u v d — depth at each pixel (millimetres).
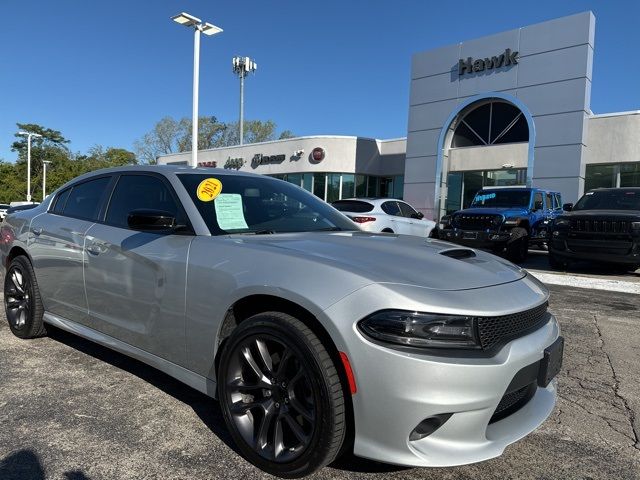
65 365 3830
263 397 2512
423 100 21859
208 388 2740
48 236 4039
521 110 18953
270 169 30562
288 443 2436
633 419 3213
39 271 4145
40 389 3359
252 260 2578
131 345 3262
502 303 2291
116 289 3314
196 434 2805
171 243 3002
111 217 3627
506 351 2199
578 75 17625
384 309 2115
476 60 20062
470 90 20344
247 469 2467
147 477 2375
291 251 2568
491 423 2385
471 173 21250
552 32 18156
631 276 9930
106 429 2832
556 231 10109
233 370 2566
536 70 18562
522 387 2293
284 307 2484
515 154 19734
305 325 2336
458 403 2053
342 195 27781
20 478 2330
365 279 2238
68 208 4148
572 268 11016
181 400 3248
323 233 3223
